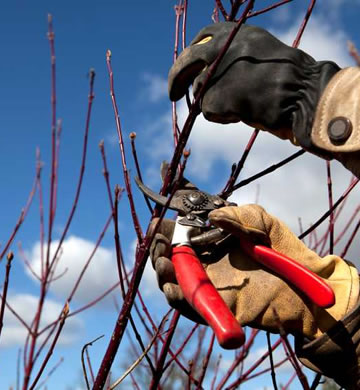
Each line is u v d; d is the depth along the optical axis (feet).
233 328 4.09
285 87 4.75
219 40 5.03
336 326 4.52
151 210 6.17
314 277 4.47
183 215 5.09
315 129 4.60
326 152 4.71
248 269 4.81
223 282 4.77
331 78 4.70
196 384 7.59
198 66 5.18
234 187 6.85
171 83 5.34
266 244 4.76
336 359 4.55
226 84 4.89
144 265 5.16
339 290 4.75
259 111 4.81
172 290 4.65
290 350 4.33
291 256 4.77
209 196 5.16
